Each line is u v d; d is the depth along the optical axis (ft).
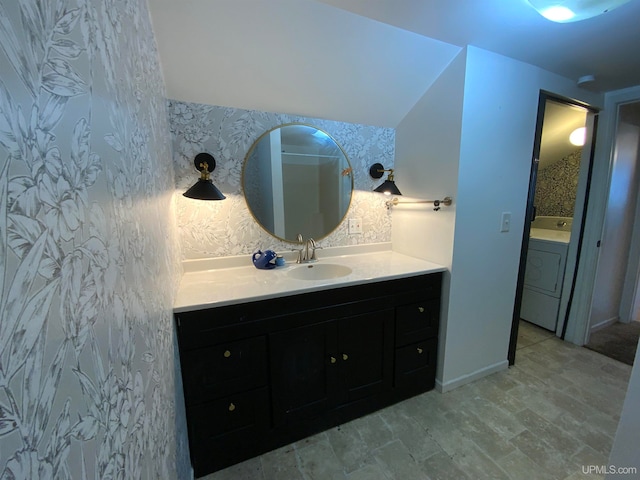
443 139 5.33
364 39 4.40
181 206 5.10
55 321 0.89
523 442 4.56
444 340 5.63
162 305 2.81
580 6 3.48
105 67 1.44
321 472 4.12
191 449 4.01
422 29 4.30
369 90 5.41
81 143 1.11
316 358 4.62
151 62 3.09
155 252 2.60
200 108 5.00
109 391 1.28
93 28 1.28
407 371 5.47
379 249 6.91
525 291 8.87
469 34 4.42
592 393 5.68
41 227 0.84
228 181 5.39
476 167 5.23
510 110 5.38
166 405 2.65
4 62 0.71
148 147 2.56
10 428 0.67
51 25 0.94
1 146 0.68
